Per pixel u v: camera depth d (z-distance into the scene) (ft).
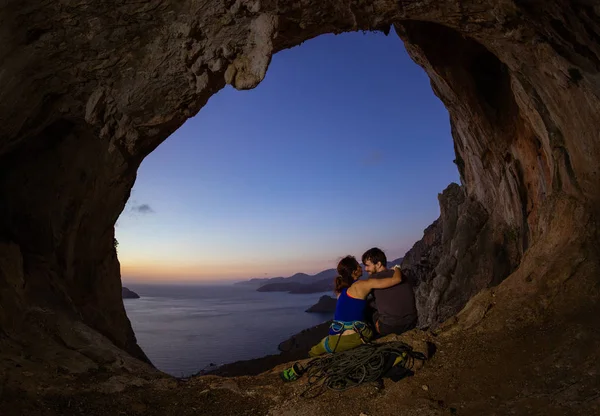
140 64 19.49
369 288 14.67
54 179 24.17
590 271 16.29
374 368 13.64
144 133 23.31
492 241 45.57
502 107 36.11
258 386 15.67
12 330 17.60
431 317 49.06
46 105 20.59
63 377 15.61
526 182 34.99
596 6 16.38
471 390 12.51
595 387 11.07
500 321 16.31
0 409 11.95
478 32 21.03
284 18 18.58
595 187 17.99
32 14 16.28
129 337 31.35
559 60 19.04
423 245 75.87
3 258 19.89
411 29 34.81
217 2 17.21
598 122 17.95
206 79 20.33
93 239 27.35
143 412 13.82
